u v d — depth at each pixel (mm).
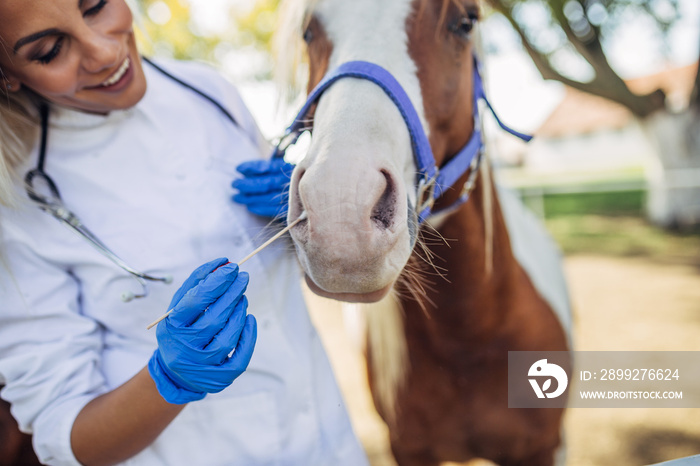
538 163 24531
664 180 7160
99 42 848
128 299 937
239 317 766
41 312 901
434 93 1044
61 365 890
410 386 1579
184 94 1132
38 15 785
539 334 1626
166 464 952
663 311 4023
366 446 2711
